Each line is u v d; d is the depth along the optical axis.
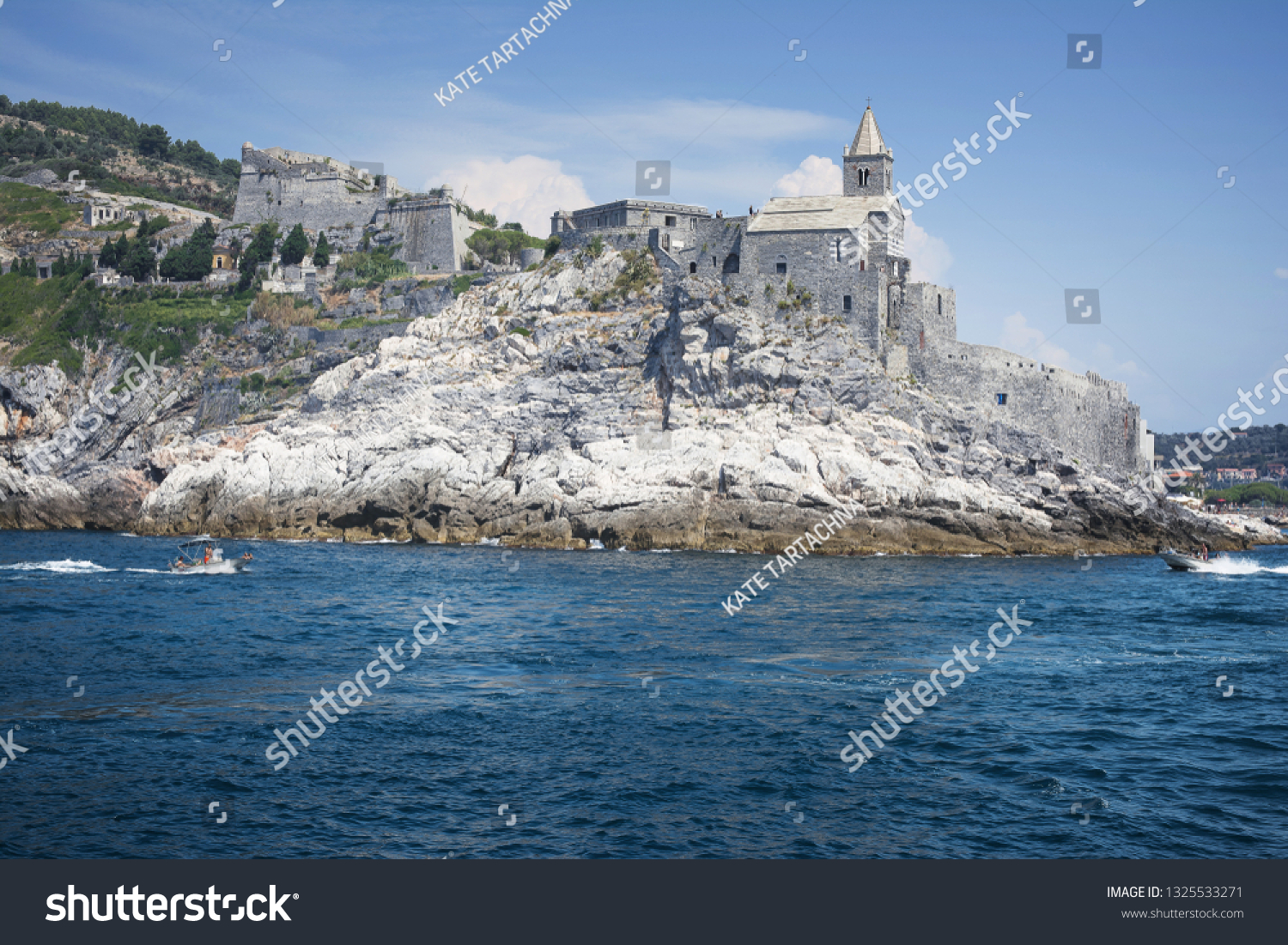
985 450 96.19
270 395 122.00
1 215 182.00
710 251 104.31
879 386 93.44
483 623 47.66
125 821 22.36
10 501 113.75
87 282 145.75
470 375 107.31
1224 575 78.56
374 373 108.00
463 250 151.00
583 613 51.06
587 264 113.81
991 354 103.00
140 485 113.81
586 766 26.03
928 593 60.66
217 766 25.70
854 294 97.94
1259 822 23.11
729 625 47.50
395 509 97.88
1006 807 23.83
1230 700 33.84
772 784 24.91
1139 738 29.20
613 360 103.94
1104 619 51.91
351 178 166.50
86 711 30.66
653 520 90.06
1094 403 114.88
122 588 60.03
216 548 87.81
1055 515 95.94
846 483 89.19
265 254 149.00
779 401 93.50
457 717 30.33
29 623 46.38
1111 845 21.86
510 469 100.69
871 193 102.19
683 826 22.48
